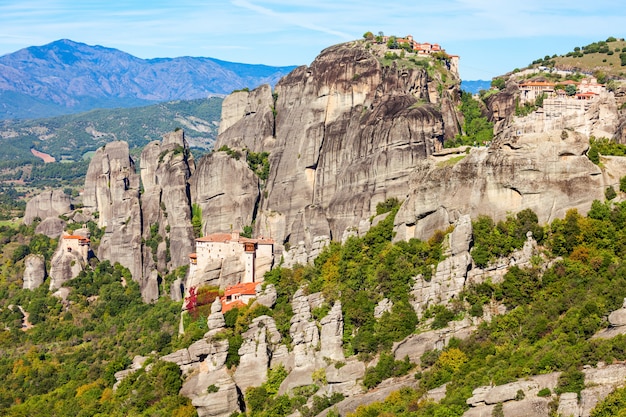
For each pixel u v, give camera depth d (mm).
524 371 169375
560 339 174750
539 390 163875
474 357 185625
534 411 161250
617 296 178375
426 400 178875
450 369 186000
